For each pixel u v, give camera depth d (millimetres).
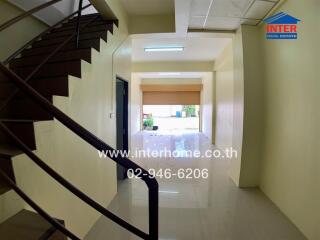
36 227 1223
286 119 2686
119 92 4062
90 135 968
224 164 5168
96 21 3350
